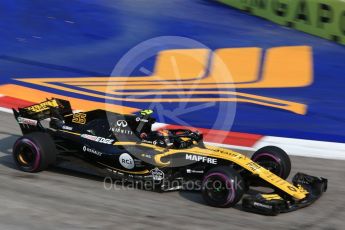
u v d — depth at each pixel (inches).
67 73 2116.1
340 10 2026.3
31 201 1034.1
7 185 1128.8
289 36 2151.8
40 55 2236.7
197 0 2395.4
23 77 2078.0
